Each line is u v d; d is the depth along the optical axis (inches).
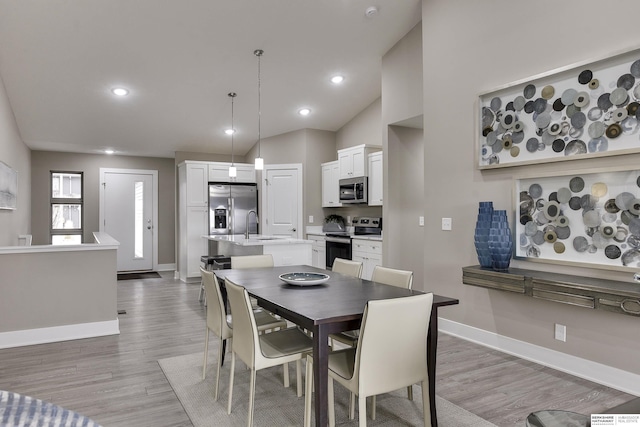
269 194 279.6
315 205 275.4
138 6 143.8
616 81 99.0
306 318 72.7
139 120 233.8
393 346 73.1
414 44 176.1
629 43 96.6
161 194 322.0
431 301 76.7
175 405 94.8
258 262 140.1
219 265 194.9
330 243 249.0
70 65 173.5
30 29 147.9
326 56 189.8
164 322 167.8
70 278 145.4
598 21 102.6
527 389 102.2
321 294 91.4
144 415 89.9
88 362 122.1
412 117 178.4
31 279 139.9
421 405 95.0
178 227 289.6
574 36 107.7
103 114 221.1
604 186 102.0
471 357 124.5
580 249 107.0
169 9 147.0
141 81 192.4
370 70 207.5
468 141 138.4
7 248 135.9
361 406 70.6
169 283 263.4
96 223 301.6
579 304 96.2
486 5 132.0
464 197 140.1
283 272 123.0
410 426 85.5
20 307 138.3
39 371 115.0
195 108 227.6
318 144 276.8
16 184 214.4
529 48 119.0
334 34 173.5
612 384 102.4
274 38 171.2
